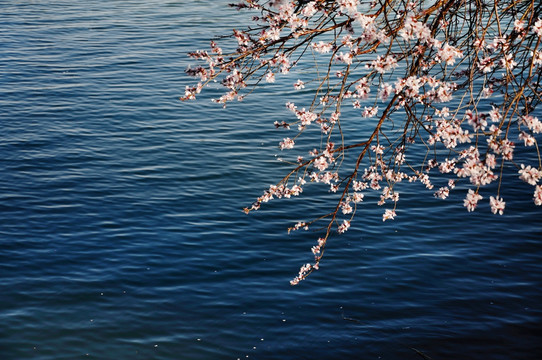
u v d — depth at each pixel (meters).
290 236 14.92
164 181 17.92
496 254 14.11
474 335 11.45
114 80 28.00
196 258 13.86
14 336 11.14
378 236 14.90
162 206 16.34
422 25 4.49
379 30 4.64
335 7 4.95
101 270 13.28
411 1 5.29
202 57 5.18
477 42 4.77
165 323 11.67
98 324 11.55
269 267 13.59
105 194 16.95
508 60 4.62
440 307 12.25
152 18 40.47
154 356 10.79
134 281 12.92
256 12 40.38
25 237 14.55
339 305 12.27
